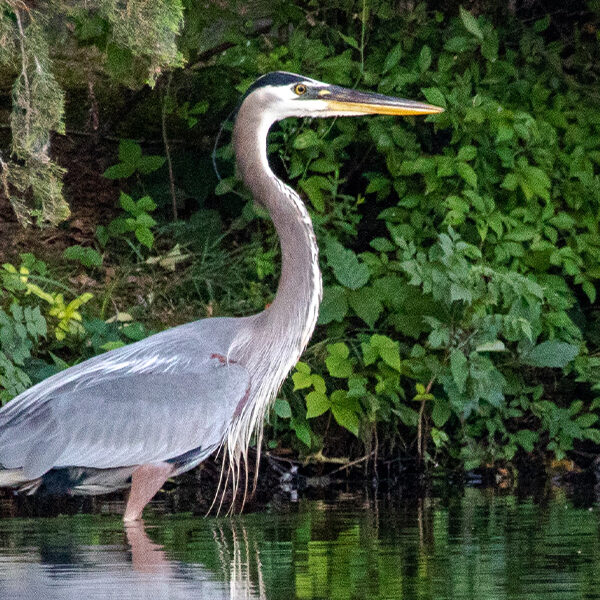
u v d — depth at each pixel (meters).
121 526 9.00
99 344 11.99
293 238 9.95
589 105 14.26
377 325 13.44
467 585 6.43
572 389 13.84
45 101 9.68
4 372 11.41
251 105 10.18
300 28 14.22
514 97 14.26
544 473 12.90
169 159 14.80
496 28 14.94
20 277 12.35
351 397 12.12
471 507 9.95
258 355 9.84
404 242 12.49
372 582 6.55
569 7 15.77
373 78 13.65
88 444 8.92
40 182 9.91
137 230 13.53
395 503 10.38
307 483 12.23
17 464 8.75
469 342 12.34
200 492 11.48
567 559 7.22
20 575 6.79
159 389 9.21
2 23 9.54
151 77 9.62
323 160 13.50
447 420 13.00
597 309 14.66
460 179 13.41
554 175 13.85
